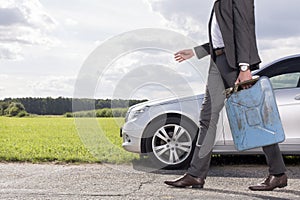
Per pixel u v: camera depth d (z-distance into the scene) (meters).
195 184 4.90
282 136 4.46
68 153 7.73
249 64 4.47
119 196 4.53
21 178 5.67
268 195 4.60
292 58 6.48
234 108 4.54
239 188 4.99
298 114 6.15
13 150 8.20
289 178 5.71
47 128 13.10
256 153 6.19
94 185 5.15
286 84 6.34
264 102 4.47
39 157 7.23
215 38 4.60
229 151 6.16
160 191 4.77
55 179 5.56
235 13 4.46
